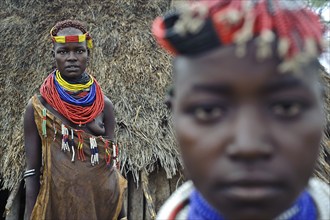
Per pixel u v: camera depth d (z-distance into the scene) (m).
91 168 2.63
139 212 4.01
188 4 0.58
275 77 0.52
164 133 4.05
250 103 0.53
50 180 2.59
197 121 0.56
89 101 2.63
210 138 0.54
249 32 0.51
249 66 0.53
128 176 4.07
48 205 2.59
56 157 2.59
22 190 4.66
